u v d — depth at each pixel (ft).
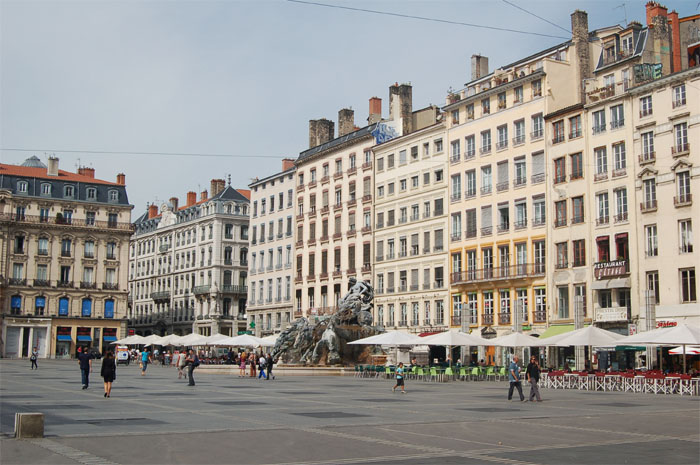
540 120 215.31
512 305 217.15
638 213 184.96
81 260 353.72
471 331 231.50
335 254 295.69
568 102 216.95
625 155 189.88
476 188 234.38
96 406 85.10
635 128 187.83
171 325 408.05
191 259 397.19
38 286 341.41
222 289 373.20
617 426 71.20
